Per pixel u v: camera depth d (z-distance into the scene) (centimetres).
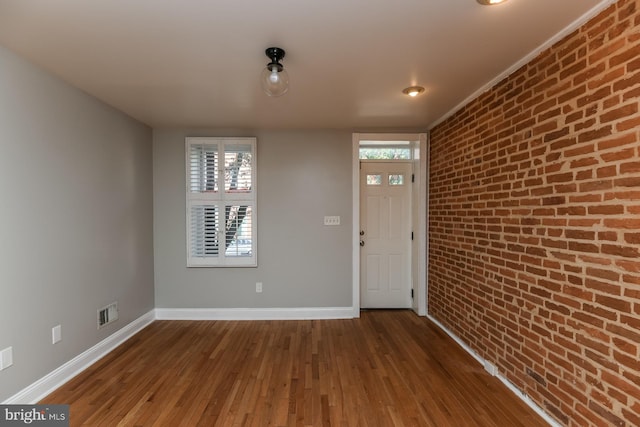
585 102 164
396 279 412
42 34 176
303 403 209
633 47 141
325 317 379
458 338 304
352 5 152
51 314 224
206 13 158
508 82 226
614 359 149
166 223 375
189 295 378
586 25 163
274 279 380
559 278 181
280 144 378
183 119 337
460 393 219
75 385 229
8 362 191
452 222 313
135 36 179
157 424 188
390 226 410
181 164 375
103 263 283
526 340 208
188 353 283
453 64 216
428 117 336
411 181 408
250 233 375
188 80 239
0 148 188
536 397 198
